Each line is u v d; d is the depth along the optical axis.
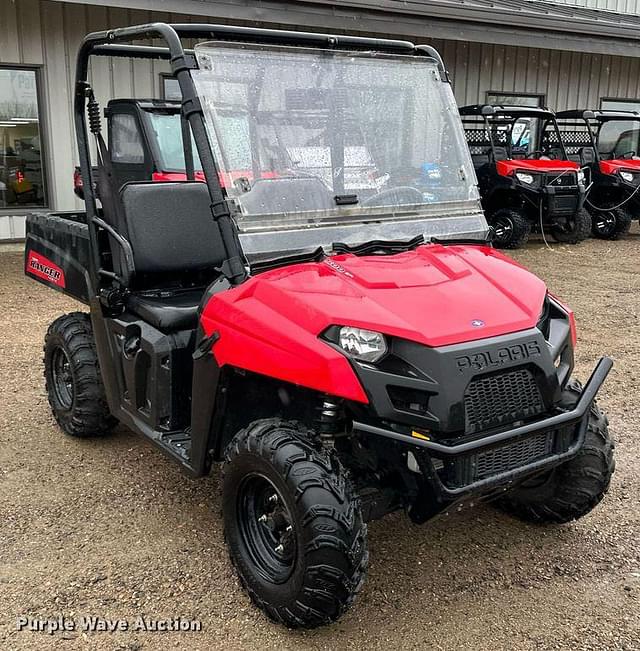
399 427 2.31
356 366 2.29
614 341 6.04
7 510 3.28
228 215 2.63
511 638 2.51
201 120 2.63
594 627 2.57
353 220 2.90
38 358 5.41
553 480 3.06
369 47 3.09
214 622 2.57
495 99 14.52
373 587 2.79
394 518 3.29
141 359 3.15
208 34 2.78
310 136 2.88
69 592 2.71
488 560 2.97
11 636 2.47
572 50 13.24
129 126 7.76
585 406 2.56
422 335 2.33
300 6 9.98
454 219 3.14
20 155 9.97
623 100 16.39
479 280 2.69
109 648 2.43
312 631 2.52
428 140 3.17
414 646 2.46
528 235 11.19
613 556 3.01
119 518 3.24
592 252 10.80
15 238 10.07
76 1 8.64
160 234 3.29
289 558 2.46
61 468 3.71
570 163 11.20
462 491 2.31
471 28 11.88
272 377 2.46
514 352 2.43
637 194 11.81
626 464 3.80
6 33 9.52
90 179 3.46
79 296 3.73
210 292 2.73
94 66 10.05
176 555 2.97
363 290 2.50
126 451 3.93
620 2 17.05
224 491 2.65
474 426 2.37
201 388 2.71
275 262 2.69
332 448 2.46
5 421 4.29
